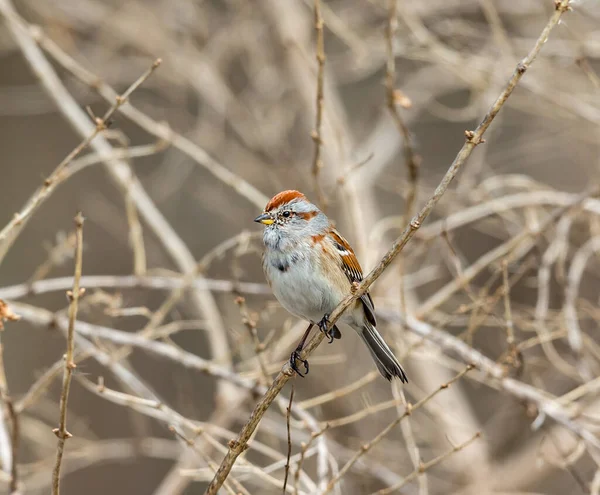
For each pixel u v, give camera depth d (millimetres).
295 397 13391
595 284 14609
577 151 16047
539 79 13398
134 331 14914
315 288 8531
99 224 17297
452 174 6277
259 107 16797
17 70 18172
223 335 11984
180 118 17219
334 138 15250
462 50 13836
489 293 14477
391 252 6492
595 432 9906
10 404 7980
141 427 12258
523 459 13438
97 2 17031
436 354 10508
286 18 16641
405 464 12914
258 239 12672
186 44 16500
